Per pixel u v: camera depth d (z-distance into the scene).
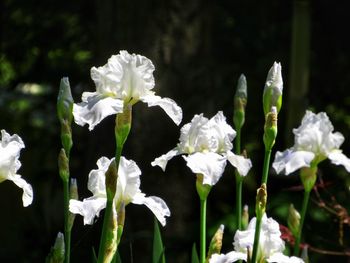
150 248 7.89
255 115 10.69
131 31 8.12
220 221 8.13
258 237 3.29
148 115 8.00
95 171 3.47
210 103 8.42
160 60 8.11
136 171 3.45
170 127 8.09
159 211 3.46
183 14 8.19
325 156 4.11
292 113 9.16
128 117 3.21
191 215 8.38
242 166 3.68
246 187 9.84
